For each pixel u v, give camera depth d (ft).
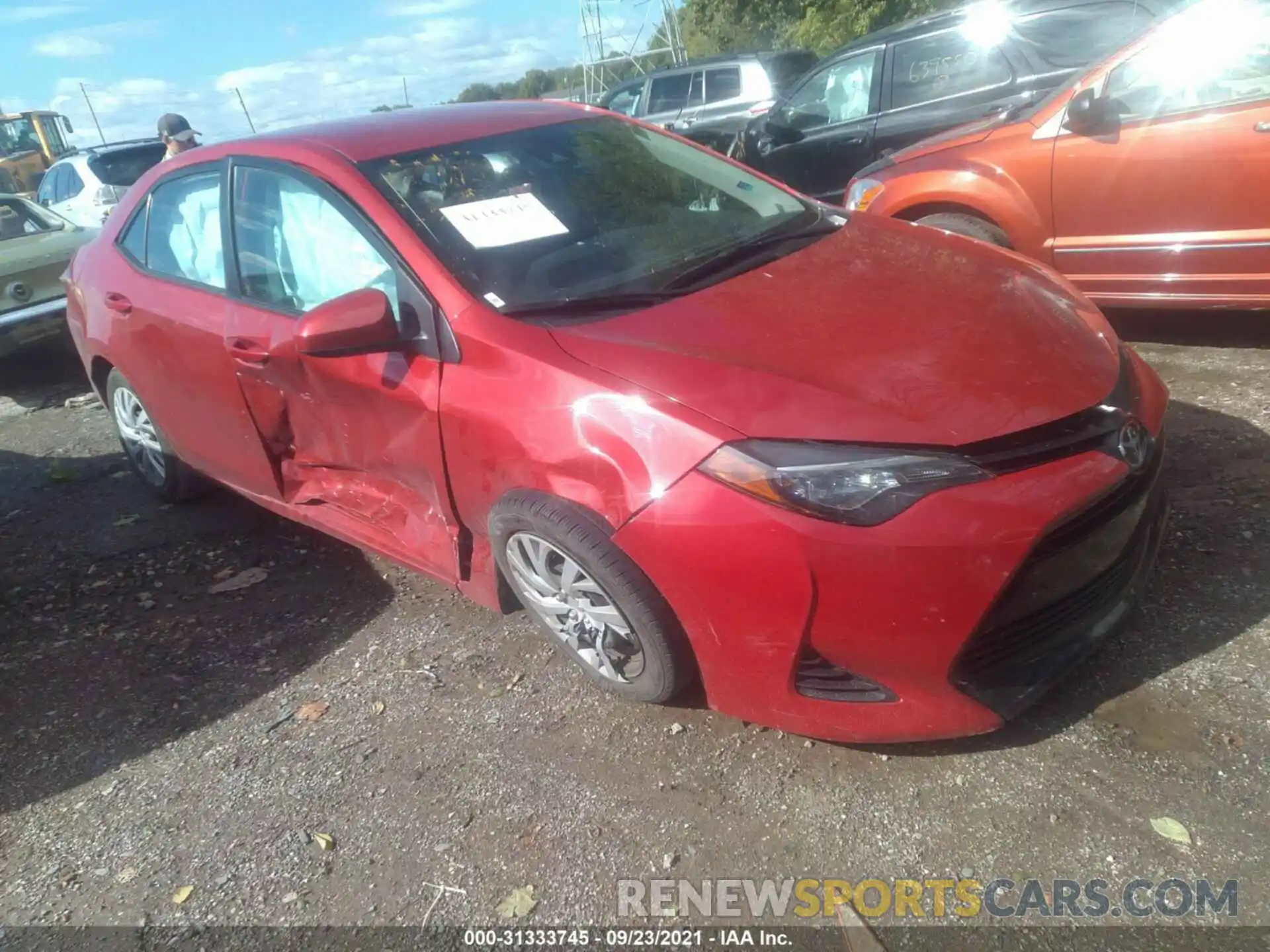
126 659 11.44
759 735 8.61
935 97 23.65
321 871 8.00
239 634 11.62
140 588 13.05
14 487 17.21
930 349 8.07
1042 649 7.94
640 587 8.12
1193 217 13.99
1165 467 11.65
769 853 7.51
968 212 16.47
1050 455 7.41
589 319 8.89
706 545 7.48
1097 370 8.13
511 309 9.05
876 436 7.20
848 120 25.45
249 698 10.39
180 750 9.75
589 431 7.99
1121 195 14.52
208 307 11.87
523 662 10.16
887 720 7.72
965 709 7.63
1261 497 10.62
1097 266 15.14
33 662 11.64
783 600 7.38
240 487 13.12
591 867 7.64
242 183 11.59
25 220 24.08
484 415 8.71
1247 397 13.04
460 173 10.48
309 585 12.51
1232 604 9.09
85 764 9.78
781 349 8.13
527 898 7.47
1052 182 15.15
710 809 7.97
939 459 7.14
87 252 14.82
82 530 15.03
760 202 11.53
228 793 9.04
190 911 7.84
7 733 10.41
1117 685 8.45
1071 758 7.82
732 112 38.19
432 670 10.29
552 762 8.73
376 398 9.79
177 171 12.96
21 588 13.44
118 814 9.02
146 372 13.26
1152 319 16.83
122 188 36.91
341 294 10.22
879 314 8.64
